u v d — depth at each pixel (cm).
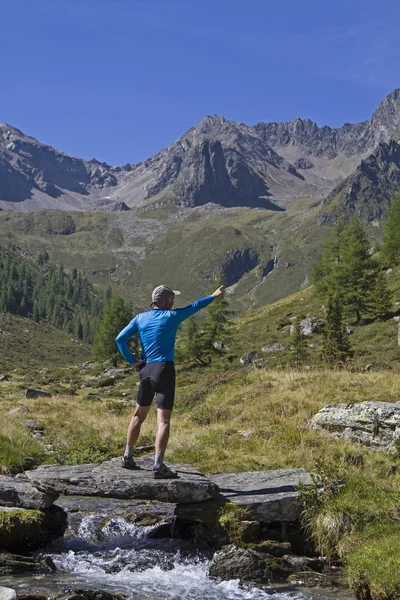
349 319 6912
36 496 799
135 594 627
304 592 658
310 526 802
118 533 850
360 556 684
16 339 17175
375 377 1847
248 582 683
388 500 825
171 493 768
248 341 7106
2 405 2945
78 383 6862
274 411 1584
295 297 9456
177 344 7019
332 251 8125
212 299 816
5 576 661
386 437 1243
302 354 5138
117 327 9300
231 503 798
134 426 832
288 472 952
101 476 788
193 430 1505
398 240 8262
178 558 750
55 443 1550
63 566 712
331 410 1394
